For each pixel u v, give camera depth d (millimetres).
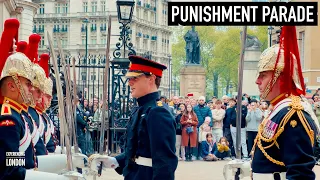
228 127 19875
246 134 18844
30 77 5402
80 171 7289
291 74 4996
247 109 18531
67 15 68812
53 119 13914
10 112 5203
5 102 5309
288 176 4680
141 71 5938
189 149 19344
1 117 5137
